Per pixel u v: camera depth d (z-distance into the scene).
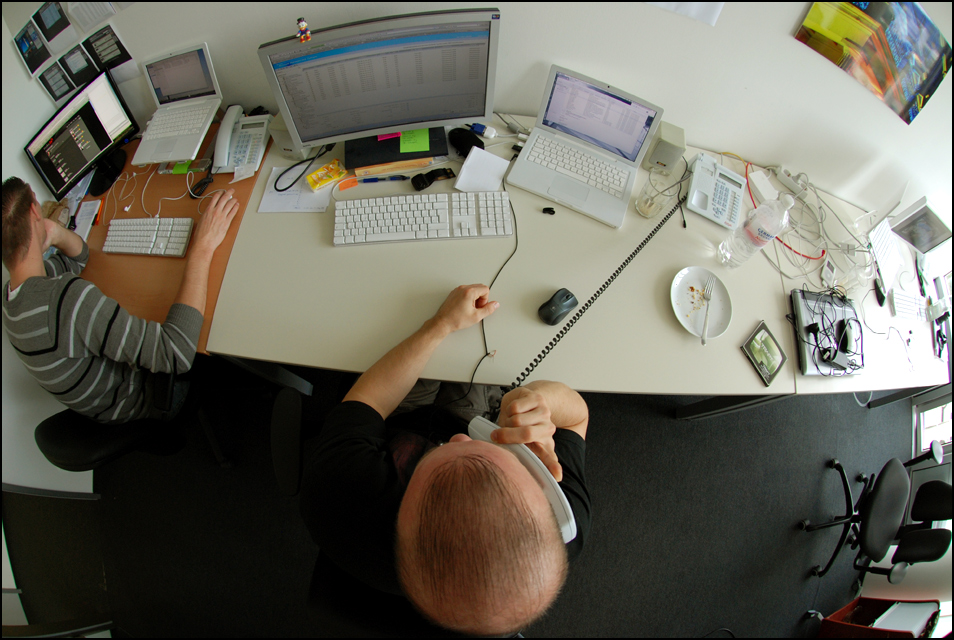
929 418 1.88
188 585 1.54
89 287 0.98
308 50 0.96
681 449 1.76
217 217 1.17
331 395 1.76
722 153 1.37
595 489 1.69
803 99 1.13
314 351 1.03
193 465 1.66
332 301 1.09
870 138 1.17
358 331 1.05
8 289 0.96
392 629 0.73
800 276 1.20
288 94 1.05
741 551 1.65
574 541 0.76
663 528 1.66
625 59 1.13
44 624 1.34
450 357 1.02
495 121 1.34
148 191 1.29
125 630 1.51
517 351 1.04
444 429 1.13
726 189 1.27
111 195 1.30
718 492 1.71
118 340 0.97
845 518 1.64
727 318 1.11
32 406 1.39
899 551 1.44
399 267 1.13
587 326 1.08
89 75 1.21
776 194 1.30
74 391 1.00
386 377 0.94
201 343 1.04
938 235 1.22
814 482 1.77
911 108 1.09
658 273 1.15
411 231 1.15
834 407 1.92
